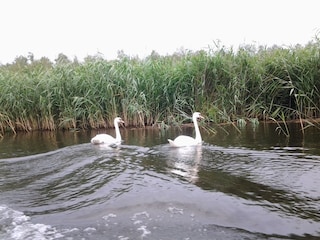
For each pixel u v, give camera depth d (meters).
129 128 15.30
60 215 5.84
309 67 14.35
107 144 11.42
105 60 16.61
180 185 6.53
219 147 10.02
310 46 15.12
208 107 15.10
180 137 10.62
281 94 15.07
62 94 15.98
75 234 5.18
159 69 15.96
